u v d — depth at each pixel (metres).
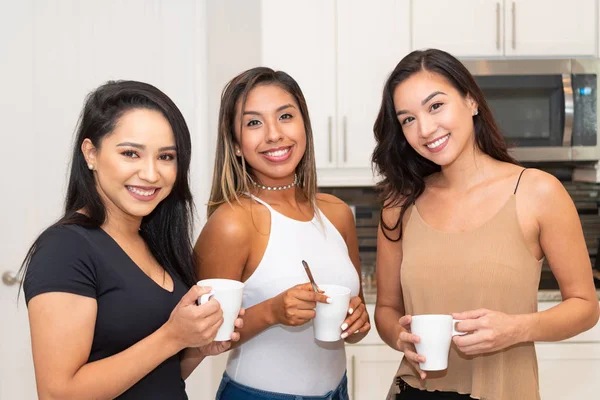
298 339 1.52
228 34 2.83
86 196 1.23
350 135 2.83
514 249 1.42
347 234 1.74
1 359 2.75
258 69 1.54
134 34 2.82
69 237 1.17
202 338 1.14
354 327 1.40
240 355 1.55
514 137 2.77
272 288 1.49
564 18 2.79
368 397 2.59
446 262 1.46
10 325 2.75
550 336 1.34
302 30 2.79
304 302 1.33
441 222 1.52
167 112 1.23
